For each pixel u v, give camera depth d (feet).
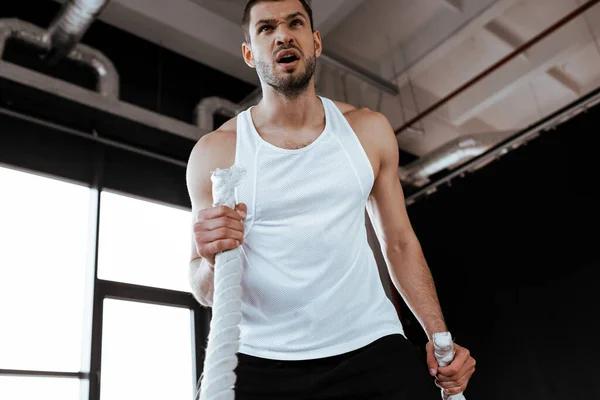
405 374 3.68
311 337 3.78
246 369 3.74
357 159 3.96
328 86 17.92
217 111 15.97
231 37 16.85
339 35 16.61
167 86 16.42
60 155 14.05
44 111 13.61
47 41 13.51
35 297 12.25
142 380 12.99
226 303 2.87
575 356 14.74
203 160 4.17
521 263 16.34
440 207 18.48
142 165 15.24
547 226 16.10
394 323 3.97
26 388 11.48
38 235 12.92
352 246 3.90
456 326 17.20
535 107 18.47
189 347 14.14
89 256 13.30
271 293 3.79
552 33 16.46
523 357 15.65
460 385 3.82
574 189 15.80
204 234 3.05
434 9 15.94
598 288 14.78
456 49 16.72
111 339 12.84
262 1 3.99
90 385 12.02
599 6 15.35
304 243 3.79
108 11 15.42
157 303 13.94
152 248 14.51
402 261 4.44
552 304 15.48
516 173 17.02
